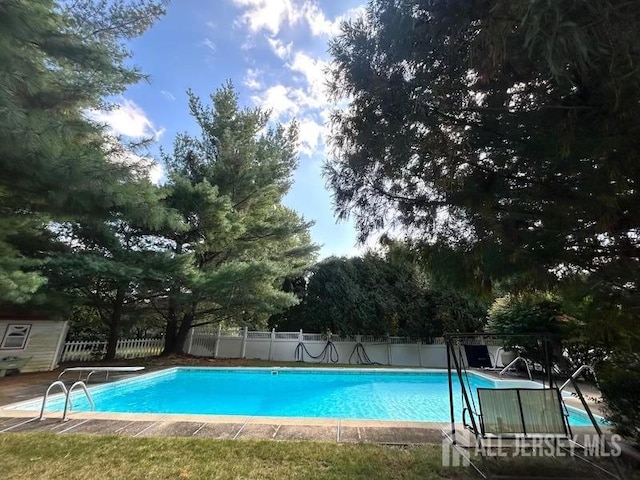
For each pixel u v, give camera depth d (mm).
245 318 15805
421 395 9086
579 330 4012
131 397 8211
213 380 10461
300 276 16906
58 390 6812
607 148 1836
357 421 4625
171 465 3172
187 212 12406
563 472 3035
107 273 10000
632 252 2230
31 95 5004
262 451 3506
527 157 2342
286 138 15156
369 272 16344
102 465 3156
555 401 3557
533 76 2025
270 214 15242
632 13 1406
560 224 2271
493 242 2516
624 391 3457
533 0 1423
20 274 5367
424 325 15117
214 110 14367
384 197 3145
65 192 4934
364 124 2715
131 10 6156
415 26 2145
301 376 11203
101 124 5785
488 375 9734
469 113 2418
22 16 3918
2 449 3475
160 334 16078
